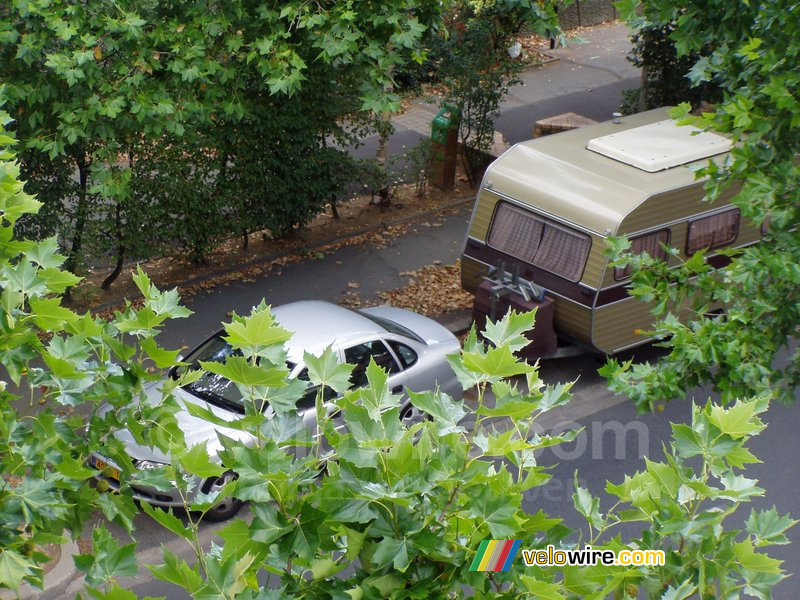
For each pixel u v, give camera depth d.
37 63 10.44
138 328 3.64
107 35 10.00
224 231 13.91
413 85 18.95
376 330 9.95
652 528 3.15
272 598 2.68
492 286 11.74
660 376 6.43
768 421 11.12
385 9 10.05
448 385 10.49
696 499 3.08
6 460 3.52
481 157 17.28
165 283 13.63
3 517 3.20
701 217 11.83
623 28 26.39
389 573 2.80
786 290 6.45
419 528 2.79
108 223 12.62
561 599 2.71
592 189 11.38
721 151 12.09
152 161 12.78
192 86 10.77
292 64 10.10
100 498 3.80
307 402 8.90
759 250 6.30
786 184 6.37
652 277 6.91
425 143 16.45
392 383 9.81
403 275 14.27
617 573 2.92
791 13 6.46
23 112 10.79
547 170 11.86
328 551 2.96
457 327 12.89
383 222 15.85
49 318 3.81
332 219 15.91
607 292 11.14
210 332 12.46
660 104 17.97
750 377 6.15
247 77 12.20
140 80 10.23
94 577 2.82
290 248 14.84
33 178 11.94
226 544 2.82
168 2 10.59
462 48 16.23
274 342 2.87
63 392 3.79
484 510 2.76
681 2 7.06
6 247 3.88
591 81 22.72
